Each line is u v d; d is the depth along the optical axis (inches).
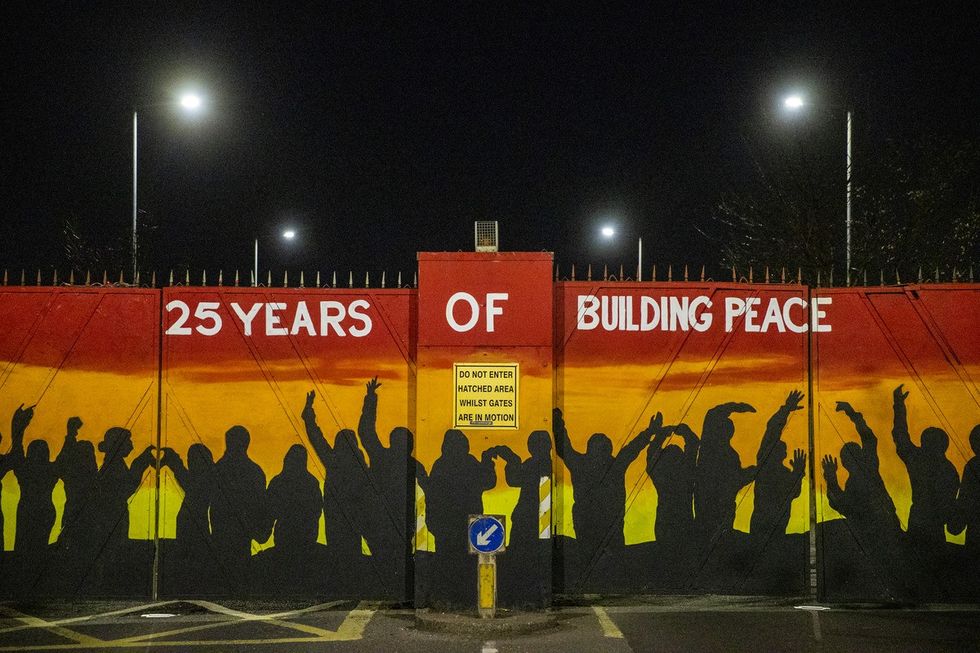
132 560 410.0
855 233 908.6
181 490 410.6
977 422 408.8
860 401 412.2
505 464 396.5
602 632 367.9
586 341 413.7
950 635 362.6
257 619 388.5
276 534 410.9
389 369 412.2
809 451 412.5
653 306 414.6
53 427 410.9
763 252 945.5
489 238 405.7
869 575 409.7
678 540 410.6
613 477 410.9
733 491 411.2
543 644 352.8
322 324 413.4
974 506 408.2
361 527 410.9
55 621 386.0
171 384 411.5
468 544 393.4
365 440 411.2
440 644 353.1
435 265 400.8
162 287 414.3
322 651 344.2
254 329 413.4
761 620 384.2
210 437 411.2
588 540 410.0
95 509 410.6
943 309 411.5
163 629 373.7
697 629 371.2
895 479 410.3
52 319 412.2
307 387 412.5
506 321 399.5
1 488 409.7
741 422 412.5
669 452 412.2
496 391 398.0
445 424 397.4
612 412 412.2
